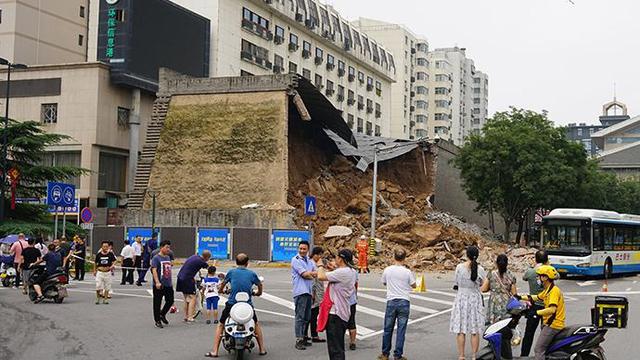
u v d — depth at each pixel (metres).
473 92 155.62
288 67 70.94
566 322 16.39
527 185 46.50
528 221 59.81
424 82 117.75
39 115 49.81
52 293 18.59
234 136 41.00
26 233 33.84
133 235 37.53
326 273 9.65
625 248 32.62
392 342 13.11
